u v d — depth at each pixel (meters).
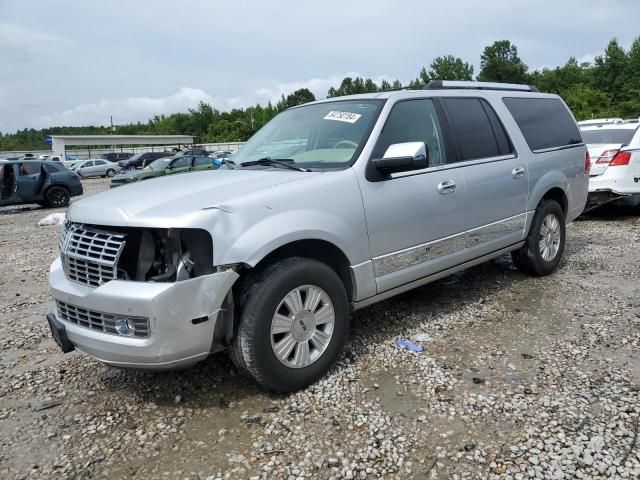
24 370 3.96
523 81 79.88
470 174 4.43
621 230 8.16
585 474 2.50
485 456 2.66
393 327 4.38
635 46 69.12
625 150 8.50
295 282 3.22
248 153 4.44
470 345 3.97
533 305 4.79
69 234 3.33
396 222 3.82
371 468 2.61
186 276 2.92
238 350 3.17
